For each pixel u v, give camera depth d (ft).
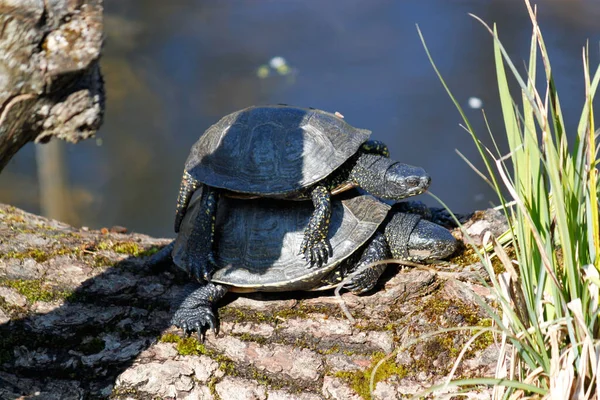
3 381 21.16
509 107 17.10
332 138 22.13
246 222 22.71
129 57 88.84
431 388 16.37
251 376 21.02
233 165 21.97
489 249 23.16
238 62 87.71
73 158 73.82
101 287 23.49
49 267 24.23
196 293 22.26
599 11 88.48
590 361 16.07
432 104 74.64
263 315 22.33
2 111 17.90
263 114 22.81
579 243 16.53
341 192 23.54
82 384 21.34
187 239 23.07
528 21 88.22
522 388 15.99
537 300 16.39
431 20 96.78
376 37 92.63
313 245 21.63
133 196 68.80
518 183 17.31
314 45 92.12
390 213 23.49
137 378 21.27
